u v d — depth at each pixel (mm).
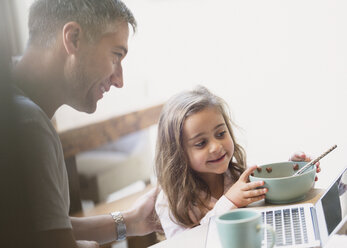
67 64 1113
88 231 1348
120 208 1914
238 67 2895
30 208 733
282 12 2736
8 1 1434
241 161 1322
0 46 662
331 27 2605
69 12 1087
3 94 672
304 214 925
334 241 737
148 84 2877
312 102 2643
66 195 1078
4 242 669
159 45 3096
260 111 2719
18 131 688
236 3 2912
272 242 747
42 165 870
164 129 1248
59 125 1819
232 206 1033
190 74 3037
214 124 1178
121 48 1208
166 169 1234
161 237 1705
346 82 2561
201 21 3031
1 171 668
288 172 1136
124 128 1999
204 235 931
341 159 2279
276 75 2779
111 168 2252
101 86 1210
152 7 3135
